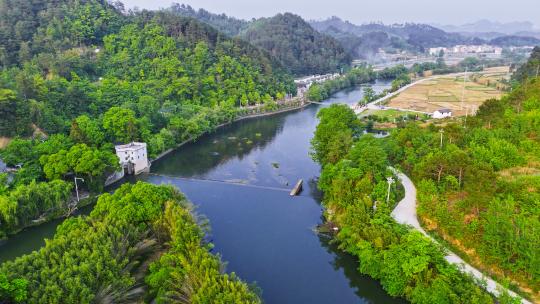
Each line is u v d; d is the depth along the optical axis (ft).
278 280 261.85
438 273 222.89
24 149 391.86
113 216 266.77
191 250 237.04
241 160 528.63
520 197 246.27
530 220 217.97
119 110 523.29
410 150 371.97
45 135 467.52
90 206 370.53
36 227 327.06
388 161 364.17
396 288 231.71
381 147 365.61
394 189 308.40
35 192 329.11
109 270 216.33
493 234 222.89
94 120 517.55
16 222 309.83
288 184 436.76
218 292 198.70
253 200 392.68
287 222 343.87
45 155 385.70
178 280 217.15
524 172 299.79
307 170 486.38
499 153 319.27
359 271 264.11
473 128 400.06
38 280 205.26
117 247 240.32
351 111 469.57
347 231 276.82
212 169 491.72
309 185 433.89
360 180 311.68
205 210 369.30
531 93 441.68
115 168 423.23
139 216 270.67
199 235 261.03
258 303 207.41
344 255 284.61
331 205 328.70
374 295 248.11
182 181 446.19
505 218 221.05
